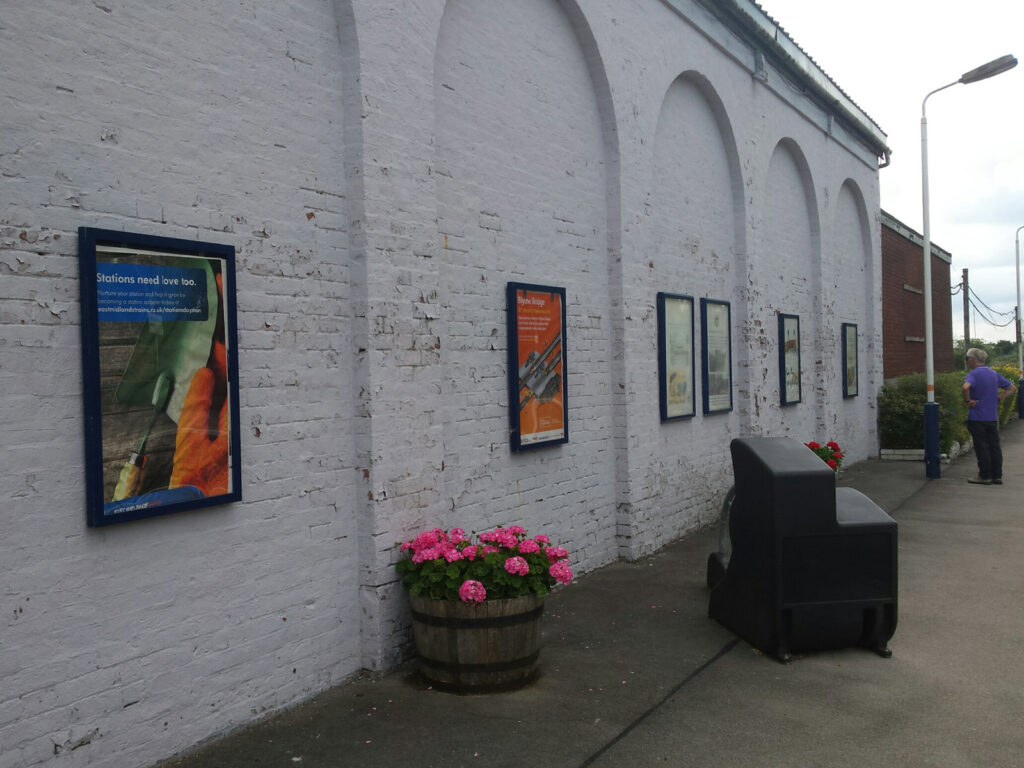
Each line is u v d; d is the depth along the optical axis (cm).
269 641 429
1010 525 966
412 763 381
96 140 353
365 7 471
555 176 692
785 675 499
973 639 569
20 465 325
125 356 359
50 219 336
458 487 578
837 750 400
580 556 722
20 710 324
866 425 1639
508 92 635
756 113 1091
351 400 477
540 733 414
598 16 727
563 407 689
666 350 859
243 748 394
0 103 320
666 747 402
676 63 877
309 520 451
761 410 1098
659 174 876
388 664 488
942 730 423
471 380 592
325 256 461
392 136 491
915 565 782
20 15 327
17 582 323
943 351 2570
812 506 521
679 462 896
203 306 393
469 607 456
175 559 383
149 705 371
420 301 511
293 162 444
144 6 372
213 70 403
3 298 321
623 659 523
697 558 789
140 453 364
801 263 1321
